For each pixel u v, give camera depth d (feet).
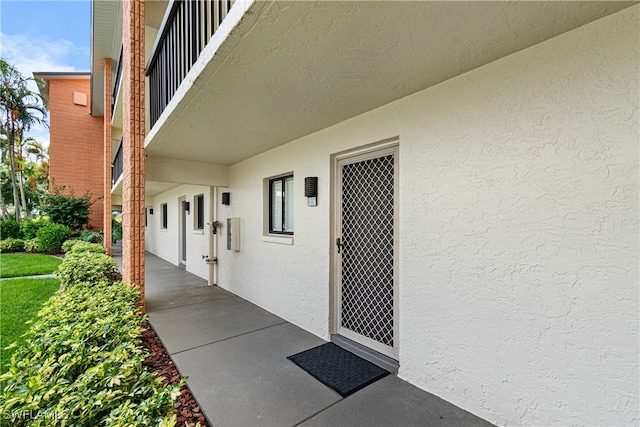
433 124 7.97
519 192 6.39
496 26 5.51
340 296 11.34
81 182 46.37
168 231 33.32
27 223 42.98
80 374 5.35
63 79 45.65
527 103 6.29
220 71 7.19
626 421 5.15
